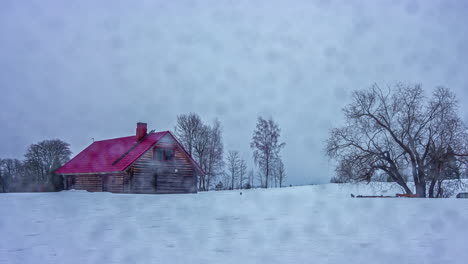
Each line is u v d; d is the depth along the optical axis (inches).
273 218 330.3
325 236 223.9
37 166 1968.5
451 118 1060.5
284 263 155.1
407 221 292.0
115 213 383.6
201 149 1979.6
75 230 255.6
